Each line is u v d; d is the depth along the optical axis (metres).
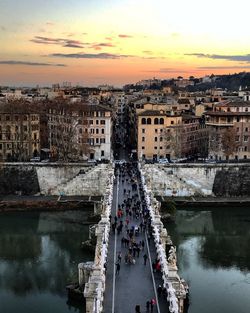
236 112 179.38
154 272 73.00
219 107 185.75
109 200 108.00
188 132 196.12
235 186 161.25
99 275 65.88
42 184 161.12
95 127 185.50
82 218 136.25
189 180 160.62
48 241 116.44
